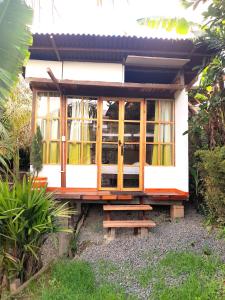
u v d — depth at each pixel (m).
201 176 5.15
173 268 3.51
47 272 3.77
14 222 3.42
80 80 5.24
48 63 5.50
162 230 4.80
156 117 5.88
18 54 3.06
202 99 4.81
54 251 4.40
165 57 5.31
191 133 4.90
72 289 3.21
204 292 2.94
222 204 4.07
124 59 5.44
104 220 4.88
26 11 2.96
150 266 3.65
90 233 4.84
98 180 5.70
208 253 3.85
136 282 3.35
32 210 3.53
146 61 5.36
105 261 3.85
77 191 5.50
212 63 3.90
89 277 3.41
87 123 5.77
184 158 5.36
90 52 5.25
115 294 3.06
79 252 4.35
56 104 5.72
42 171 5.60
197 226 4.84
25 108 6.99
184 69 5.63
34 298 3.31
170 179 5.80
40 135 5.53
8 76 3.01
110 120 5.78
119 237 4.62
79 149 5.74
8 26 2.96
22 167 6.72
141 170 5.77
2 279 3.60
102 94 5.77
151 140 5.86
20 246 3.58
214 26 3.68
